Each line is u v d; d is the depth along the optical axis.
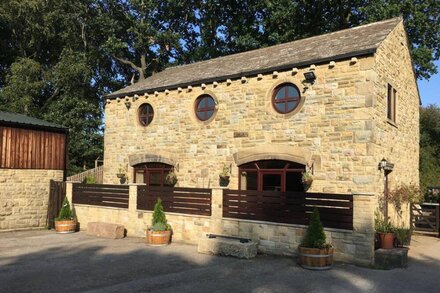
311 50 13.64
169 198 12.45
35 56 29.42
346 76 11.59
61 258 9.73
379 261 8.89
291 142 12.55
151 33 30.14
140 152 16.72
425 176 24.16
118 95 17.58
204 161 14.66
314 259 8.59
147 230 11.67
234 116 13.98
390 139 12.66
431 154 27.69
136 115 17.03
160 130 16.12
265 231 10.40
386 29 12.92
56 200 15.81
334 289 7.20
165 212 12.41
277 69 12.95
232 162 13.88
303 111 12.37
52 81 27.61
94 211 14.50
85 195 14.94
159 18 31.28
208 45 29.36
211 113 14.82
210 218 11.45
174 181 15.27
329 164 11.70
